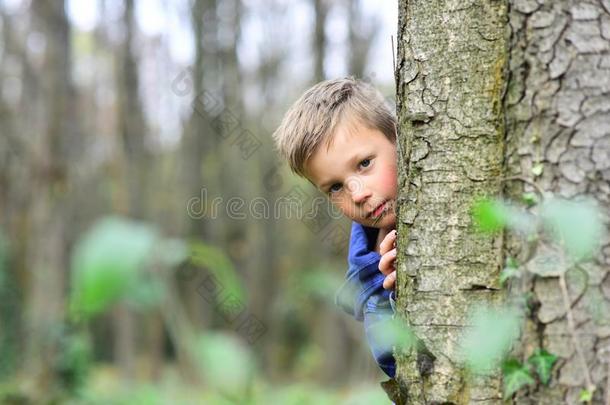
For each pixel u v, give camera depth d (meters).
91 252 1.05
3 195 19.86
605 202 1.99
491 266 2.19
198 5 22.39
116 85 22.56
